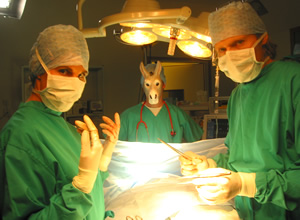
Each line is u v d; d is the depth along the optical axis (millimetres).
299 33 2432
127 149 1395
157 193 1215
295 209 944
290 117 941
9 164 743
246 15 980
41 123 871
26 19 2875
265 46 1037
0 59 2791
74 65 874
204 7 3195
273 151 959
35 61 878
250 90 1084
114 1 3182
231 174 939
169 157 1407
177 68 4000
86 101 2965
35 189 771
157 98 1896
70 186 760
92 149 769
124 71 3305
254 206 1018
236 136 1128
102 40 3207
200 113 2871
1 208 764
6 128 810
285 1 2545
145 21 1060
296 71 954
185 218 1062
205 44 1270
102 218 978
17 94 2838
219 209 1102
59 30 880
